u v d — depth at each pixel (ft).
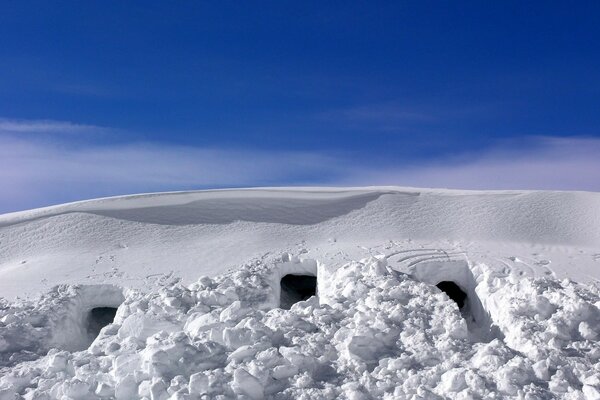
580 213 68.90
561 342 34.12
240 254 58.03
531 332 35.17
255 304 44.52
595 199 71.92
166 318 38.68
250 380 28.91
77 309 47.85
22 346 39.88
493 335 39.04
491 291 44.62
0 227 66.49
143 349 33.78
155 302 41.37
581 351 33.47
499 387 29.22
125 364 31.30
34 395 29.50
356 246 59.00
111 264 56.80
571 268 54.70
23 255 61.16
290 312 38.01
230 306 38.04
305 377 30.09
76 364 33.17
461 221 66.44
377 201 70.54
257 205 68.74
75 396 29.22
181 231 64.13
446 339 34.42
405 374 31.12
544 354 32.14
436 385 29.94
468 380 29.30
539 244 62.08
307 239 62.03
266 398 29.07
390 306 39.06
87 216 67.10
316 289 53.98
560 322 35.65
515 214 68.18
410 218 66.90
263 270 51.34
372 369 32.32
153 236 63.10
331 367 32.12
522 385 29.55
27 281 53.42
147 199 69.82
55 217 67.36
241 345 32.78
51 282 52.95
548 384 29.60
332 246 59.47
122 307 42.65
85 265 56.70
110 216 67.05
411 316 37.60
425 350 33.09
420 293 41.42
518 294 41.45
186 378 30.12
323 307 39.68
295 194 70.85
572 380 30.04
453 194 72.69
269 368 30.89
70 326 45.16
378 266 45.70
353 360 32.48
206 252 58.90
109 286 51.57
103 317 51.70
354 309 39.04
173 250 59.82
